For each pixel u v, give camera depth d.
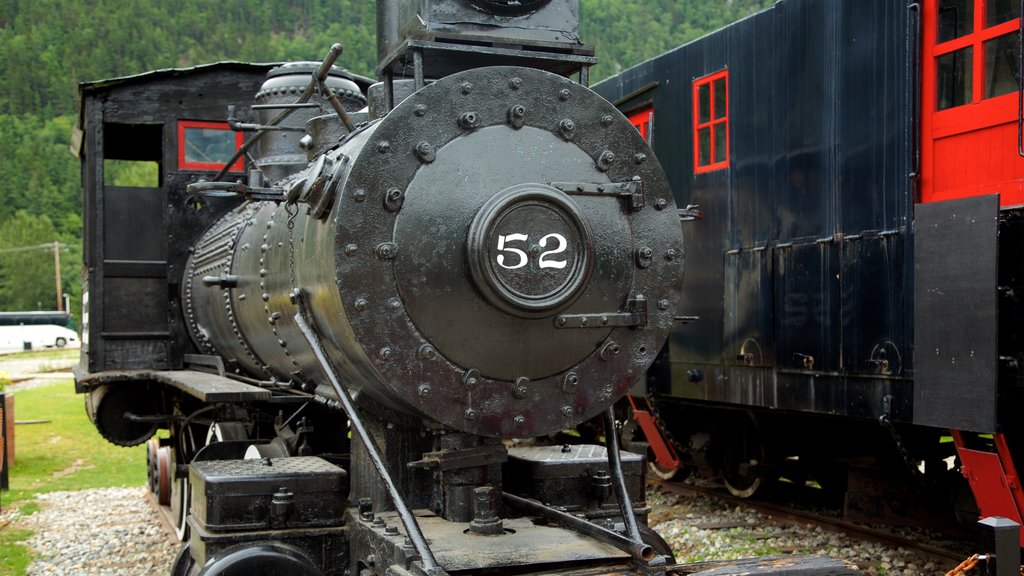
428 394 3.89
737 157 8.09
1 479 10.34
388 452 4.47
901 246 6.33
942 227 5.72
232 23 119.44
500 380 4.04
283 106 5.23
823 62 7.09
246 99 9.06
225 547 4.27
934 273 5.77
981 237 5.45
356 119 5.41
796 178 7.36
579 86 4.24
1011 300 5.42
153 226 8.92
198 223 8.67
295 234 4.57
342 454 5.60
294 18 119.56
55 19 118.81
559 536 4.07
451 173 3.95
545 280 3.98
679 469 9.77
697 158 8.68
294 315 4.70
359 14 101.06
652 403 9.10
